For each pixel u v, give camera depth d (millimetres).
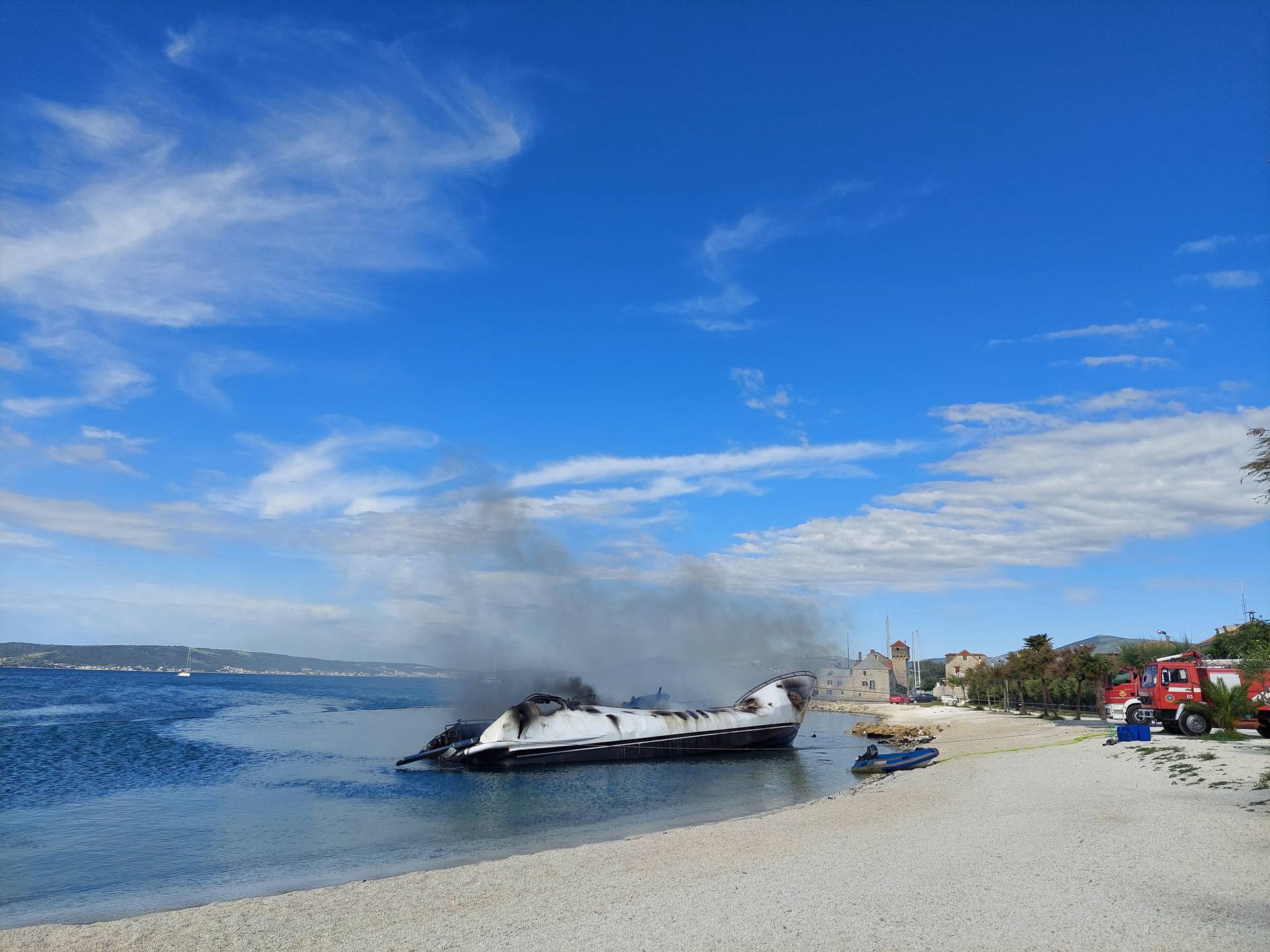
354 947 14000
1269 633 51844
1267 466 20609
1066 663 78188
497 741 50031
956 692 163125
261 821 31172
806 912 13805
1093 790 25609
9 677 198125
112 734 62844
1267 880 13375
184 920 16109
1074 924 11844
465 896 17594
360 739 67062
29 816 31406
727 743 59469
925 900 13953
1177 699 40719
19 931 15469
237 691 175750
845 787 42750
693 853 21625
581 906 15859
